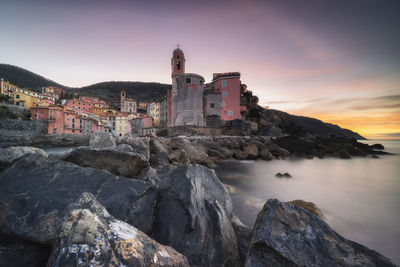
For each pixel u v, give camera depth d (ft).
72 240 5.85
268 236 9.64
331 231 10.44
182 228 11.62
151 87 615.16
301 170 65.36
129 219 11.76
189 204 12.29
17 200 10.72
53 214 10.15
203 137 104.32
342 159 91.81
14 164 13.65
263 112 176.65
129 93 542.98
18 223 9.45
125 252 5.93
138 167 21.80
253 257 9.45
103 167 20.07
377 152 119.44
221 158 80.94
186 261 8.17
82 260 5.32
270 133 140.46
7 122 136.67
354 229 24.45
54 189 12.00
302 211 11.49
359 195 38.86
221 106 143.74
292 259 8.76
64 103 257.34
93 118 215.92
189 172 14.97
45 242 9.09
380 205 32.94
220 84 145.38
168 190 14.16
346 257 8.97
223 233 11.80
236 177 50.96
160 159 41.68
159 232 12.04
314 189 42.27
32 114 157.17
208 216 12.66
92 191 12.52
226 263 10.78
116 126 242.37
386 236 22.86
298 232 10.05
